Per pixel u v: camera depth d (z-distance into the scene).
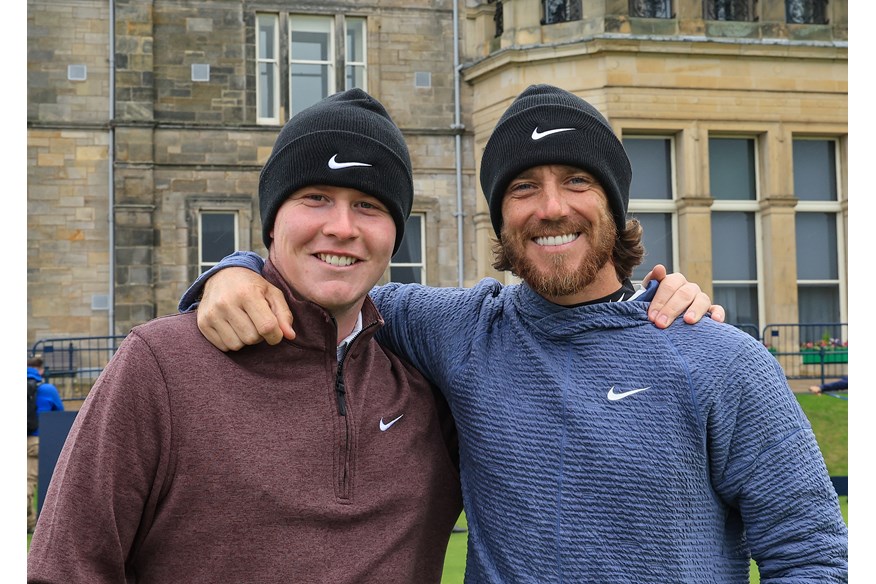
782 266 12.96
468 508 2.15
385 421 2.13
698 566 1.93
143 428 1.89
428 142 14.16
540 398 2.06
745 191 13.47
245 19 13.98
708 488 1.98
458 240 14.08
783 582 1.87
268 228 2.26
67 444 1.91
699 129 12.83
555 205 2.12
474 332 2.26
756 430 1.96
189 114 13.77
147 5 13.66
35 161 13.38
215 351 2.00
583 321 2.10
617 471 1.94
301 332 2.04
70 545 1.79
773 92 13.06
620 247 2.32
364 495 2.03
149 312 13.40
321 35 14.34
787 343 12.87
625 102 12.63
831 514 1.91
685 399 1.97
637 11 13.12
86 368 13.10
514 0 13.22
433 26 14.35
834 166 13.72
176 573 1.89
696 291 2.17
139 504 1.89
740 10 13.32
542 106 2.20
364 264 2.12
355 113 2.15
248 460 1.91
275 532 1.90
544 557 1.96
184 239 13.63
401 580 2.02
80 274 13.40
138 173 13.50
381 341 2.41
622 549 1.92
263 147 13.95
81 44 13.59
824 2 13.48
